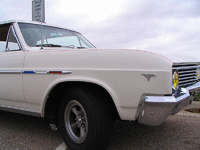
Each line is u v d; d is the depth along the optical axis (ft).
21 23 10.62
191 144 8.63
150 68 6.51
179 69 7.63
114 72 6.84
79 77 7.37
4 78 9.89
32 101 8.85
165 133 9.96
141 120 6.82
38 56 8.74
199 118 12.47
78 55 7.66
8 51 10.40
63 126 8.18
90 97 7.17
